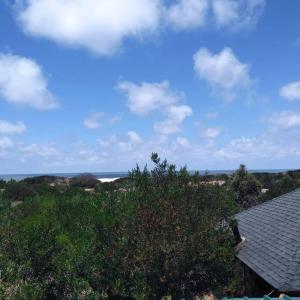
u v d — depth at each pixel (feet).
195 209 51.55
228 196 58.23
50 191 71.97
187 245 48.55
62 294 53.26
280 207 71.51
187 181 55.57
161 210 50.26
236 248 61.62
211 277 51.75
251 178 170.30
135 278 49.98
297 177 220.02
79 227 56.13
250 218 75.82
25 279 51.93
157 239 47.93
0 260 48.80
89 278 52.54
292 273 45.60
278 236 57.98
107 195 58.54
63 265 52.39
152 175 56.03
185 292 50.21
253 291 55.77
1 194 77.71
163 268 48.42
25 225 55.77
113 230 51.34
